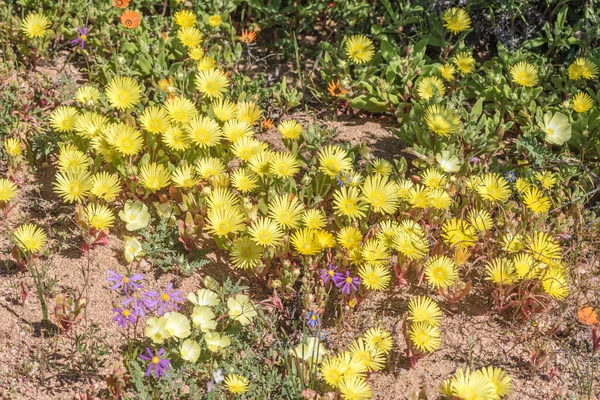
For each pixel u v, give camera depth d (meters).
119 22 1.63
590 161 1.50
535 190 1.37
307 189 1.37
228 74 1.58
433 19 1.62
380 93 1.55
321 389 1.18
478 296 1.33
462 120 1.51
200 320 1.22
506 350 1.27
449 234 1.33
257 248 1.29
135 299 1.20
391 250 1.32
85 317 1.23
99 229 1.32
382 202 1.34
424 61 1.56
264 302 1.29
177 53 1.57
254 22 1.71
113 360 1.23
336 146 1.39
